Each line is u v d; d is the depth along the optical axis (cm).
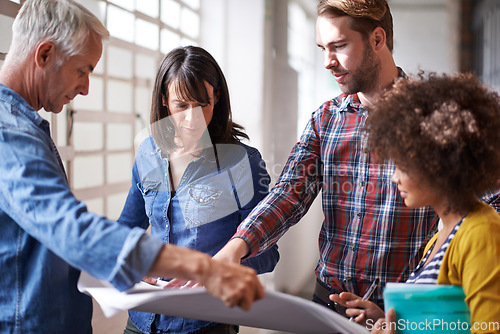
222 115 141
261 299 82
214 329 131
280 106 425
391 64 140
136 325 137
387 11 136
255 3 412
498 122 90
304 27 421
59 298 98
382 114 95
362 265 140
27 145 88
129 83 283
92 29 101
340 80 137
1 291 94
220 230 136
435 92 92
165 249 81
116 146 255
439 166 88
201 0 414
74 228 81
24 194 83
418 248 138
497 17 343
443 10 349
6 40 174
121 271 79
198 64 131
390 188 137
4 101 95
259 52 412
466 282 88
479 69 348
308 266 390
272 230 132
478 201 96
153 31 325
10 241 93
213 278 78
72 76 101
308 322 91
